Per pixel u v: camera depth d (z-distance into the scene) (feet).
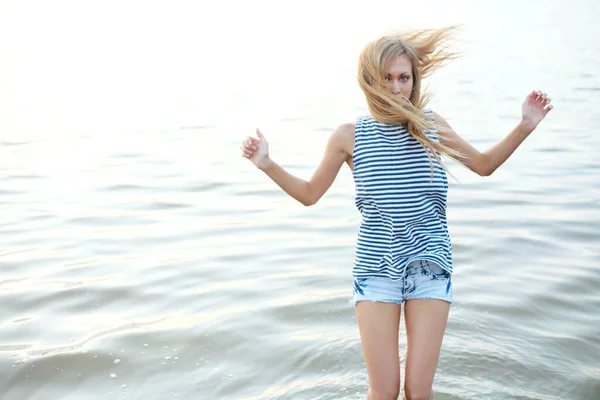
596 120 37.40
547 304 16.96
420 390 11.38
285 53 76.59
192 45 87.40
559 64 59.82
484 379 13.89
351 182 28.32
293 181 12.42
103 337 15.76
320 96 49.49
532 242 20.77
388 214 12.08
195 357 14.96
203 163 31.68
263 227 22.94
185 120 42.65
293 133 37.19
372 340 11.76
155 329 16.10
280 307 17.10
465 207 24.21
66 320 16.67
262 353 15.06
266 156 12.13
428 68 12.65
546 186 26.27
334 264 19.70
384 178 12.09
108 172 30.58
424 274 11.94
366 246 12.24
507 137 12.25
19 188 28.40
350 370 14.38
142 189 27.73
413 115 11.86
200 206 25.36
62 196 27.07
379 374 11.65
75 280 18.89
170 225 23.32
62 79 63.00
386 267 12.00
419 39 12.57
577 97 44.11
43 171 31.07
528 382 13.76
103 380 14.17
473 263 19.42
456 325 15.99
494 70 58.03
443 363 14.44
